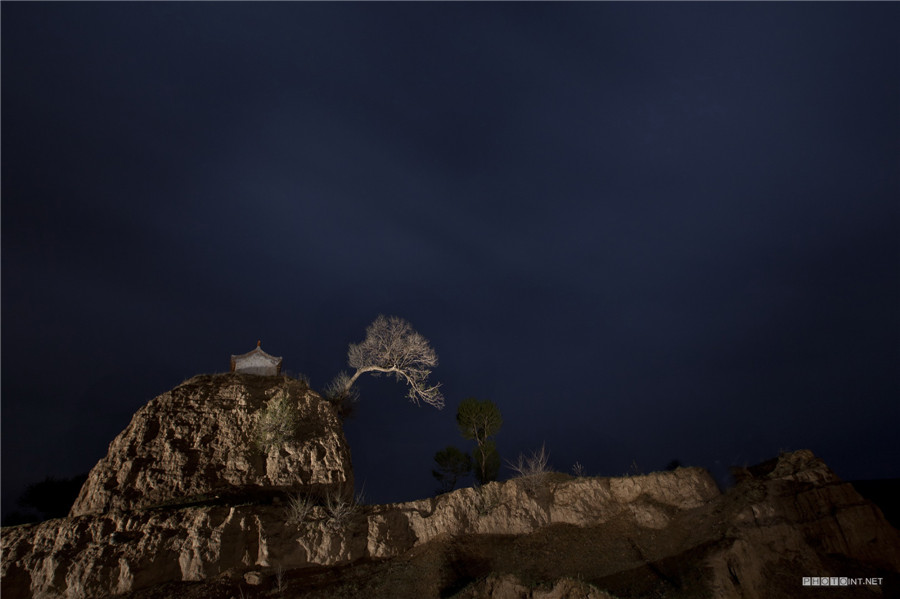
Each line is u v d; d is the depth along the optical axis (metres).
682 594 10.96
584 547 13.75
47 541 11.71
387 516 14.29
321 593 11.65
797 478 14.77
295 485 15.16
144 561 11.45
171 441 15.24
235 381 18.30
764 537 12.39
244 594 11.25
